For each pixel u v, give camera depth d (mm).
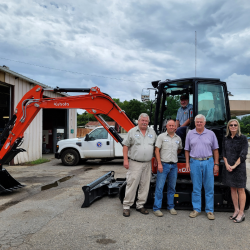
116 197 5570
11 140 5832
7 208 4719
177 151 4477
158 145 4289
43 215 4301
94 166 10562
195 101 4539
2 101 11602
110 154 10688
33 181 7309
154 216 4266
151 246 3139
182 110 5020
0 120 11633
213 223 3932
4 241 3273
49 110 17781
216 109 4586
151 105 5078
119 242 3250
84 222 3967
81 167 10273
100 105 5484
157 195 4336
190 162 4305
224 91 4617
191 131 4305
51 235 3463
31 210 4578
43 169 9719
